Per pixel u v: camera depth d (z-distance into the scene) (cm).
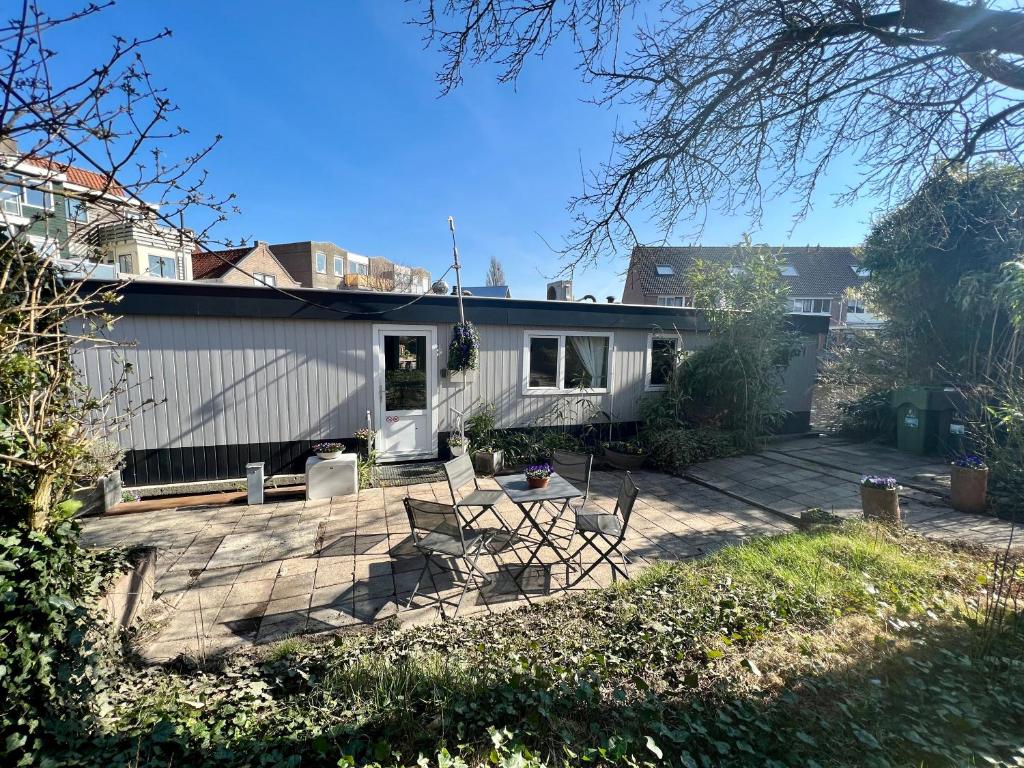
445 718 216
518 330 806
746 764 188
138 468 619
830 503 593
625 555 445
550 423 844
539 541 473
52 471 235
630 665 261
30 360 230
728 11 361
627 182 446
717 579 371
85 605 246
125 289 584
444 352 757
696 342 951
